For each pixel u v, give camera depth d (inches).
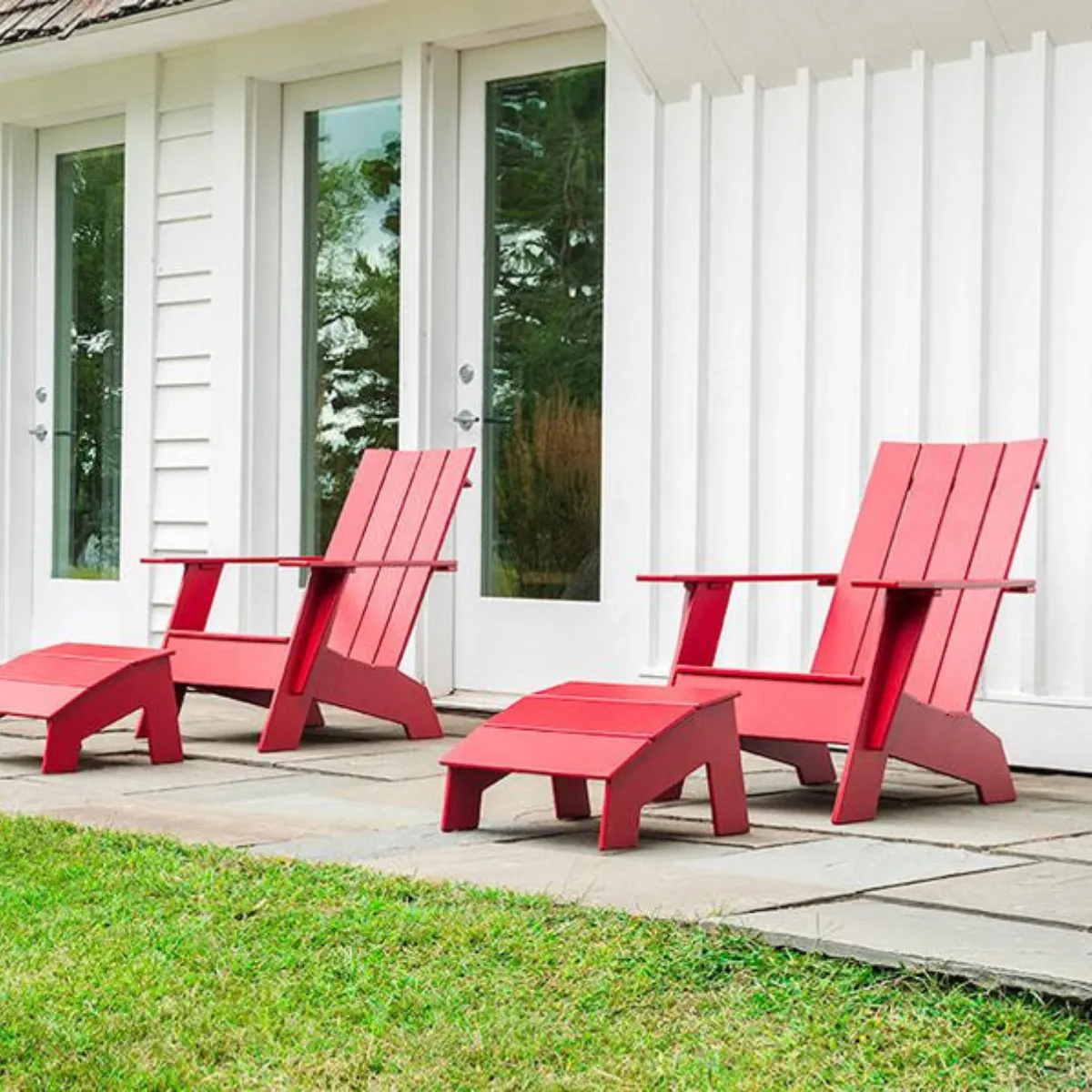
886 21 260.4
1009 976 122.5
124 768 242.4
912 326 261.9
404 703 274.7
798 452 272.8
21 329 400.8
